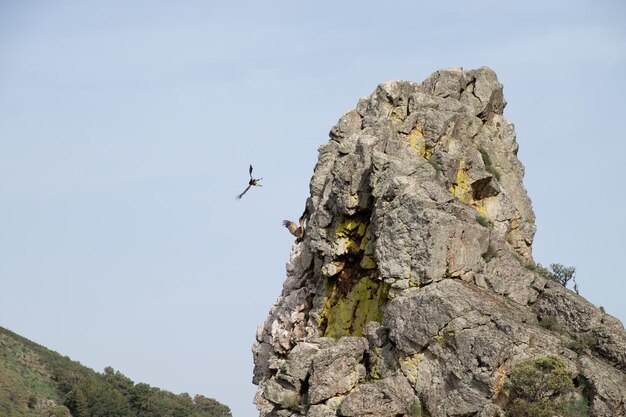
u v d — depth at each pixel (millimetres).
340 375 89125
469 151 100375
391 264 90375
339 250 97812
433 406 84750
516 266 94562
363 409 85562
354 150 98000
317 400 88562
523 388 83688
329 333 97438
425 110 101875
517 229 102938
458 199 95875
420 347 86688
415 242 90000
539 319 93750
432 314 86312
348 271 98750
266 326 109500
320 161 106312
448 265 90062
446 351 85375
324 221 99062
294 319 103188
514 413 83438
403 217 90750
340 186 97000
